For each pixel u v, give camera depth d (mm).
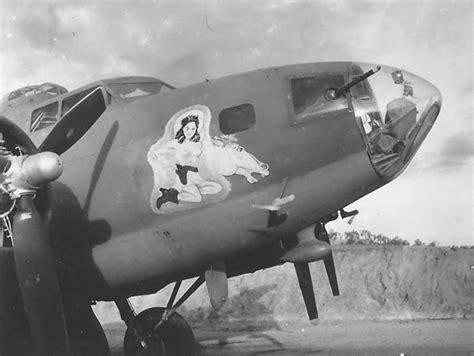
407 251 22469
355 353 11539
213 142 8664
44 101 10852
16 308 9117
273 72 8852
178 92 9289
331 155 8273
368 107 8414
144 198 8945
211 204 8594
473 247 22719
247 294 22453
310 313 10172
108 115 9609
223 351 12711
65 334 8250
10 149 8477
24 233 8016
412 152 8586
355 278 21719
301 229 8750
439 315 19984
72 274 9602
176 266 9078
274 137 8430
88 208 9297
